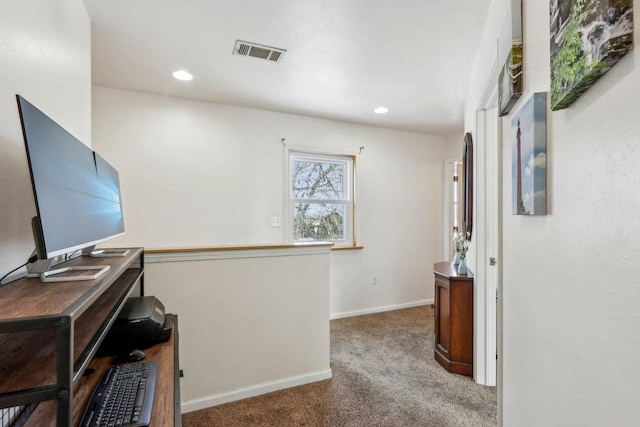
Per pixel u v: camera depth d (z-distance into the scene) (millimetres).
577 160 824
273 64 2412
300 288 2365
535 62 1094
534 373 1113
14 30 1045
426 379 2439
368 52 2234
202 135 3213
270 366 2264
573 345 847
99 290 809
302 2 1709
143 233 2990
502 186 1497
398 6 1738
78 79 1631
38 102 1203
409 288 4418
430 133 4465
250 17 1836
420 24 1908
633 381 612
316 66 2453
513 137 1289
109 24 1895
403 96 3061
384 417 1981
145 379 1092
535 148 1024
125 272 1682
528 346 1169
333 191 4016
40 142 776
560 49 843
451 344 2545
